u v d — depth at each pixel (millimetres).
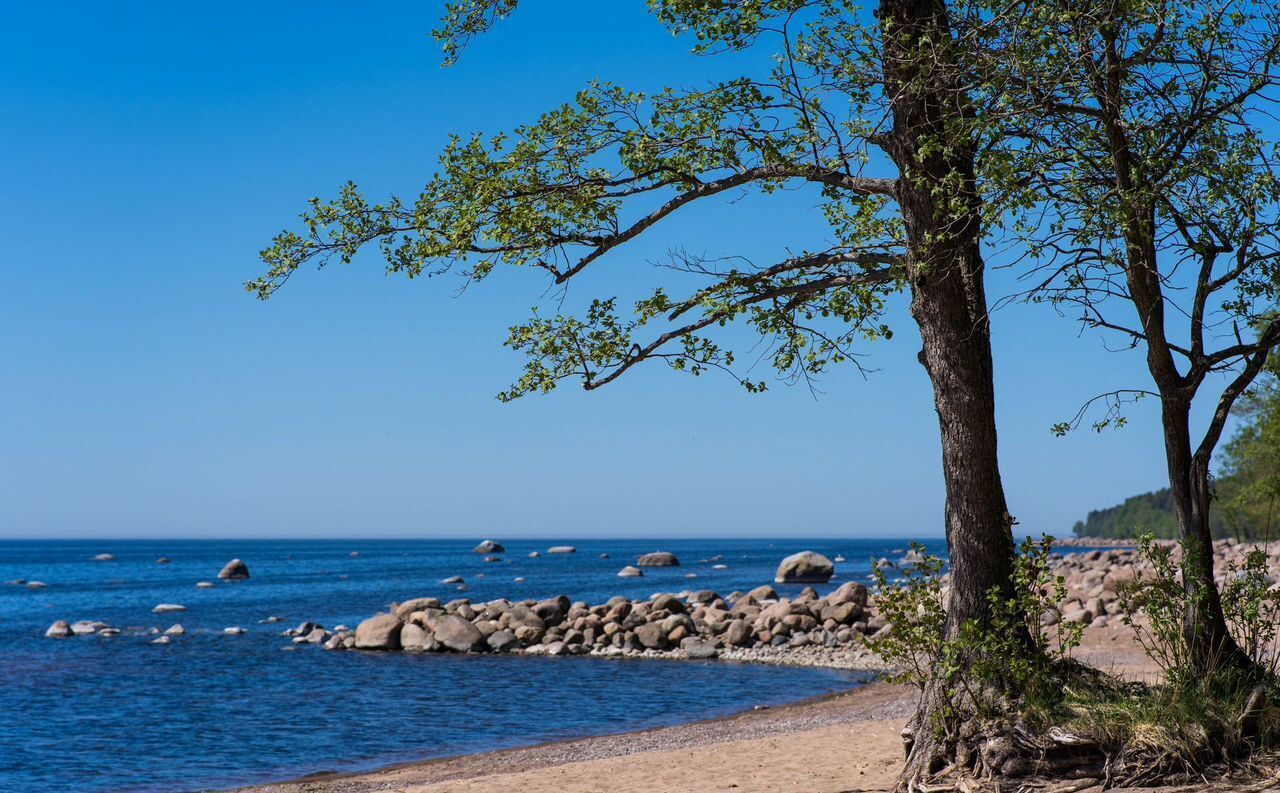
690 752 15852
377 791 15273
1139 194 9648
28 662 33156
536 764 16812
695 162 11719
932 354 11109
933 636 10750
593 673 29312
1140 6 9453
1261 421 47750
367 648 35781
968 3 10508
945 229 10773
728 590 66875
